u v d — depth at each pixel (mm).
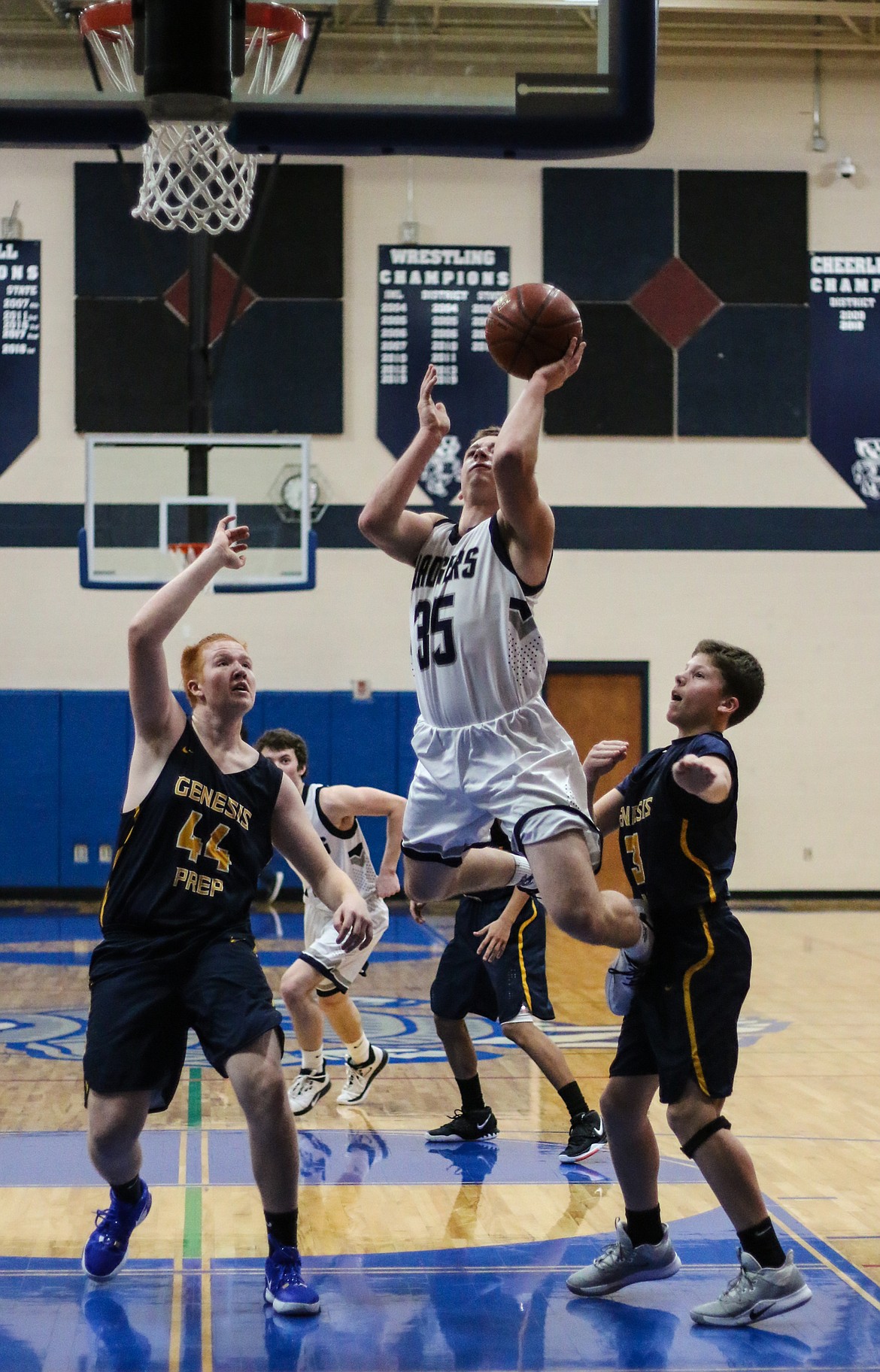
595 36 4262
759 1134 5418
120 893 3504
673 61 13797
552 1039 7270
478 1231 4188
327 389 13562
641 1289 3736
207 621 13609
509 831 3201
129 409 13391
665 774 3516
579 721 13891
